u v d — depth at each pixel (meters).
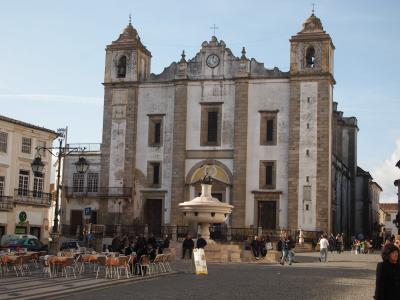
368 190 92.00
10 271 28.53
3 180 55.75
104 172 65.56
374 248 74.00
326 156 59.34
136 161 65.06
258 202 61.12
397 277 10.70
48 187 61.56
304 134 60.12
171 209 63.12
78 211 67.00
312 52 61.12
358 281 26.41
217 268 33.47
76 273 28.17
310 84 60.44
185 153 63.53
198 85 63.97
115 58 66.81
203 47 64.19
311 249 57.34
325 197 58.94
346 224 79.88
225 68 63.38
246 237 59.50
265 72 62.12
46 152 61.16
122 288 22.06
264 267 35.22
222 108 63.06
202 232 41.97
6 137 56.12
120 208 64.75
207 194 42.72
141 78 66.19
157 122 65.25
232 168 62.19
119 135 65.69
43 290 20.55
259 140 61.56
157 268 30.89
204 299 18.69
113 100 66.31
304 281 25.83
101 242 52.34
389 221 135.25
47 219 61.31
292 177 59.97
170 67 65.19
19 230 57.50
